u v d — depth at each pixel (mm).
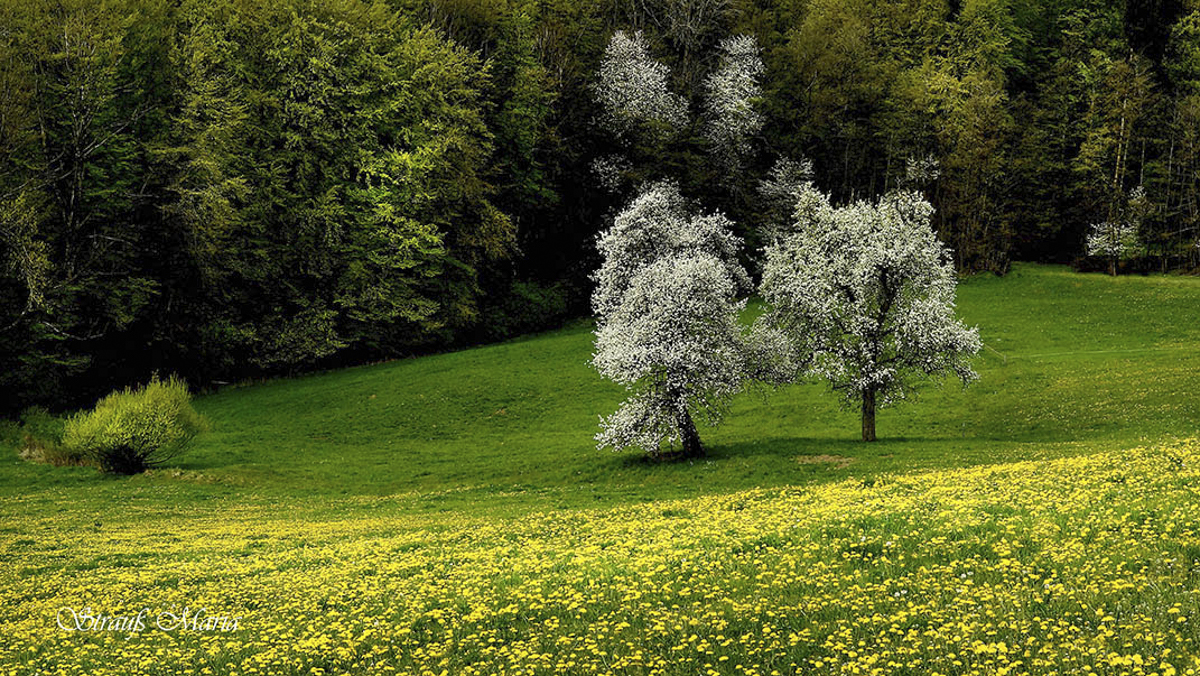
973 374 51969
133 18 74875
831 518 21391
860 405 62688
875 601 14586
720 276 48406
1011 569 15117
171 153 74125
